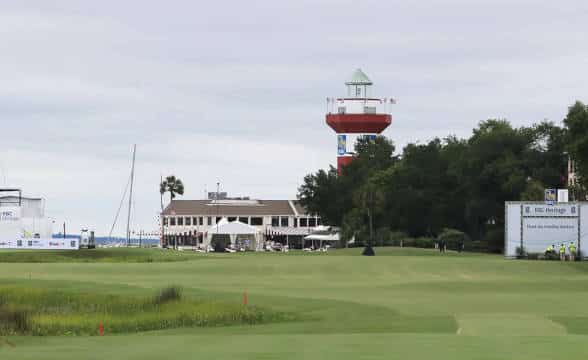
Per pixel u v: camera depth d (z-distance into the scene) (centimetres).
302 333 5000
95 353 4025
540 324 5303
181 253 15612
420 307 6606
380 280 9544
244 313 6150
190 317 6044
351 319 5953
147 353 3975
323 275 10131
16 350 4200
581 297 7456
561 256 12756
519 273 10538
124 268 10869
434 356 3712
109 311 6500
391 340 4325
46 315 6150
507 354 3766
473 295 7700
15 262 12825
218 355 3831
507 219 13012
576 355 3728
